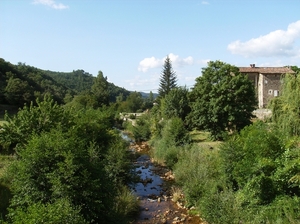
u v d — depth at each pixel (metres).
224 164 13.74
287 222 9.38
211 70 27.11
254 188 10.98
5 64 70.69
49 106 14.93
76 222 7.14
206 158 17.48
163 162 23.78
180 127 25.42
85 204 9.07
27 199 8.61
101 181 9.89
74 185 8.84
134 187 17.20
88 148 13.90
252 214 10.62
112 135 22.55
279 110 16.83
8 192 11.49
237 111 25.09
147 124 38.94
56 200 8.28
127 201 13.39
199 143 25.72
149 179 19.33
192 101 33.28
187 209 14.21
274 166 11.12
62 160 9.36
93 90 90.25
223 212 10.81
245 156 12.47
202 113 26.52
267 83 47.16
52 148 9.37
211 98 26.08
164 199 15.84
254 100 26.48
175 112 33.59
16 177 9.57
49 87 85.38
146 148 32.12
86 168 9.41
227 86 25.28
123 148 18.42
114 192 10.82
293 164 10.22
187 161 18.53
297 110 15.38
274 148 11.86
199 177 15.27
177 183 17.44
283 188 10.74
